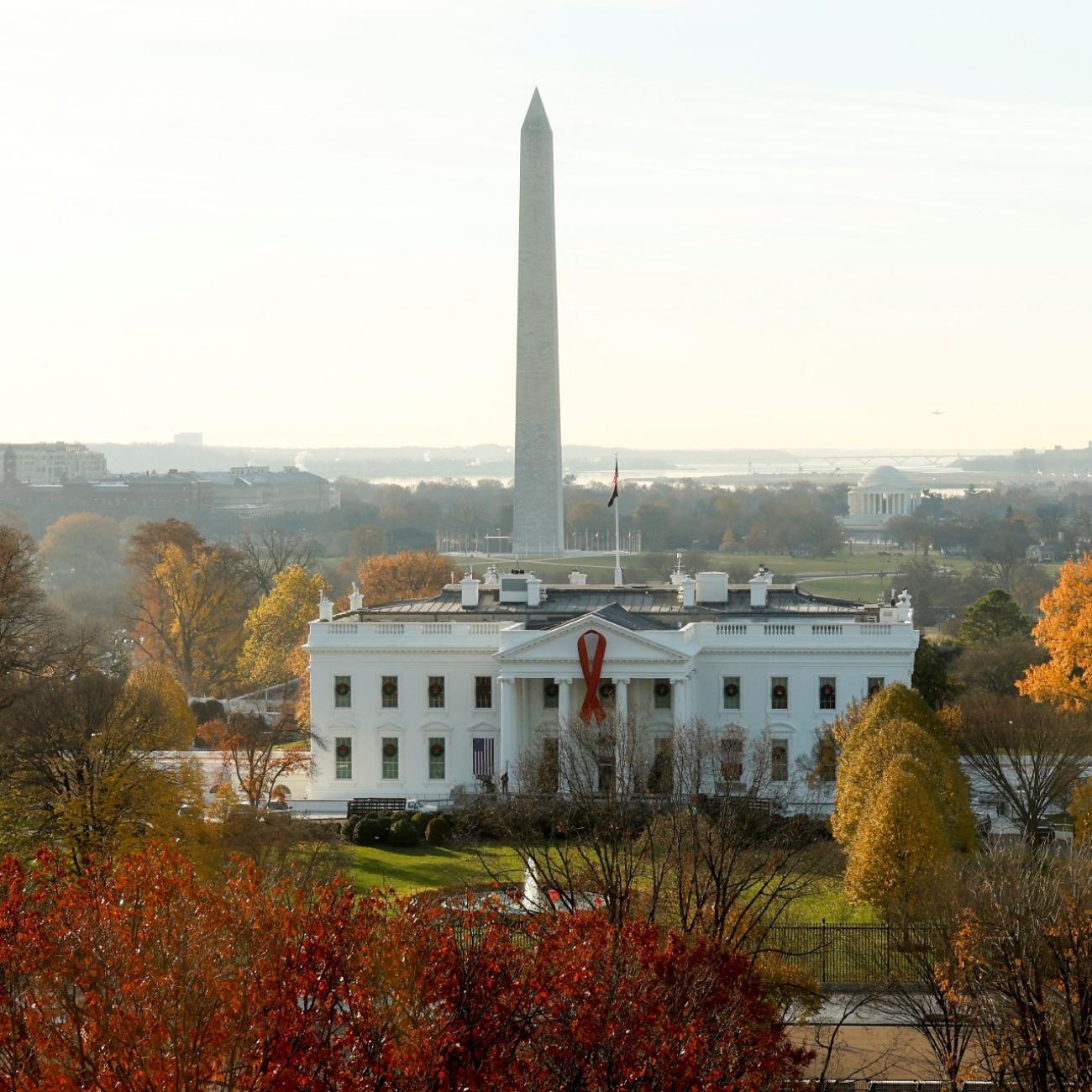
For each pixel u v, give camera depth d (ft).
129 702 548.31
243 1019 252.01
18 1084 241.55
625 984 283.59
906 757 530.27
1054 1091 330.13
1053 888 384.88
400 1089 255.91
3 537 620.08
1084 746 625.82
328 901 285.84
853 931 447.83
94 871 312.09
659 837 491.31
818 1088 330.75
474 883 507.71
